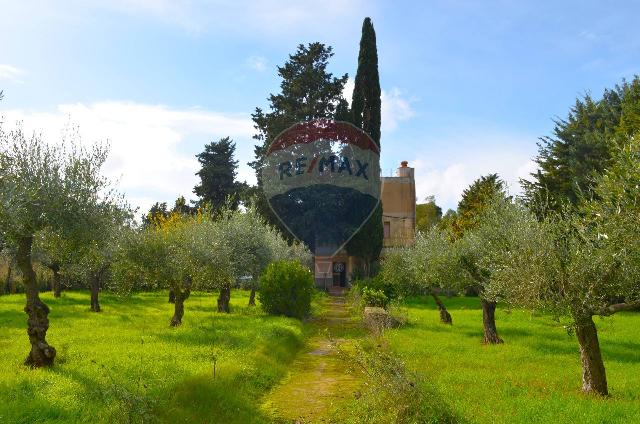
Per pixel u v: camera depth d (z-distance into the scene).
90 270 28.25
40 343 12.90
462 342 19.48
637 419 9.06
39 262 35.25
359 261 39.97
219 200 71.62
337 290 41.19
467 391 11.29
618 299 12.79
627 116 34.47
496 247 16.14
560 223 12.35
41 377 11.02
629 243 10.57
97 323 22.47
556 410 9.63
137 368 12.03
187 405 9.89
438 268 21.16
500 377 12.95
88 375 11.28
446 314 26.98
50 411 8.62
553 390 11.55
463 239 21.25
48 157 13.22
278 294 27.84
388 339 19.30
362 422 9.10
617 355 16.95
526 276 11.92
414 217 55.72
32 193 12.28
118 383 9.86
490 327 19.47
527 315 28.80
